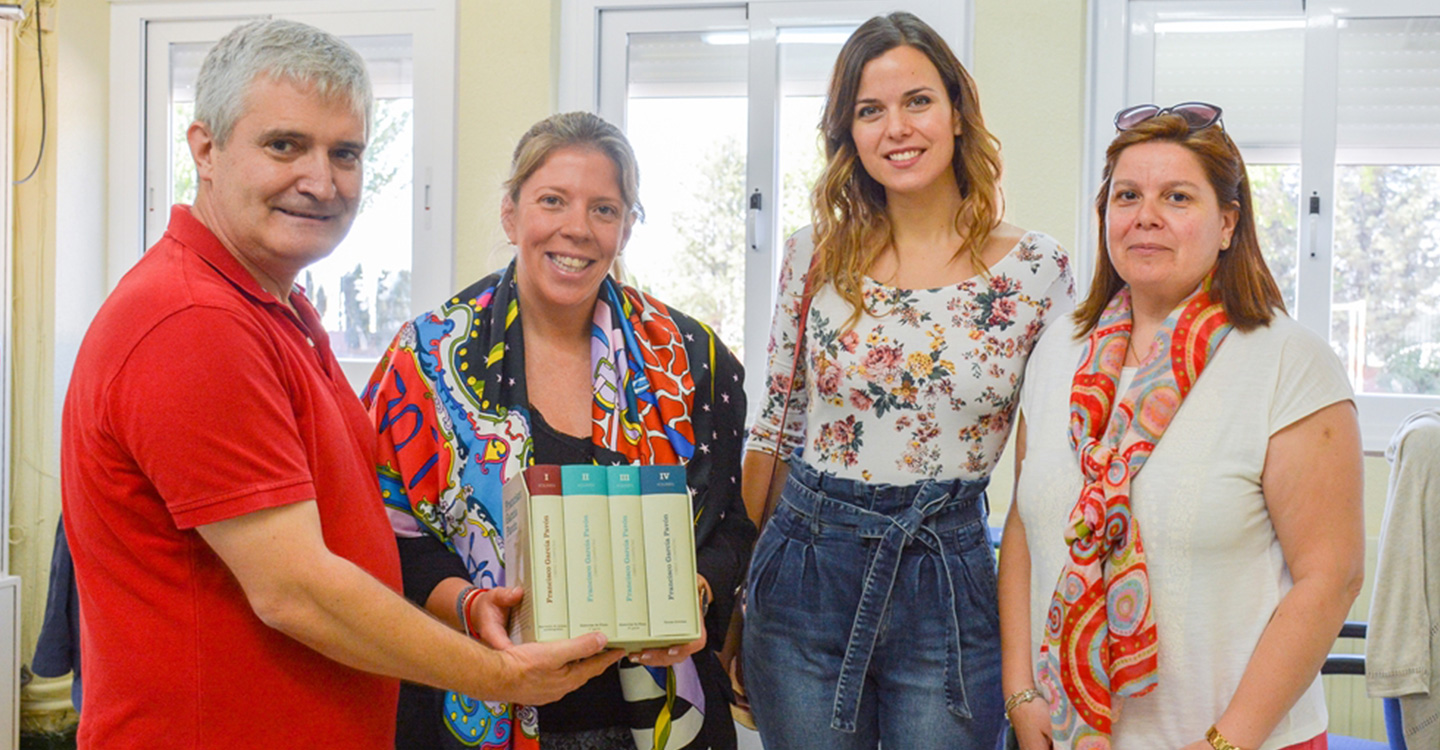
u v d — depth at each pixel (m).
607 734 1.55
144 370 1.04
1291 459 1.36
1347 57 2.92
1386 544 2.04
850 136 1.75
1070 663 1.40
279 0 3.38
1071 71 2.93
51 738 3.31
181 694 1.09
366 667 1.12
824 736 1.66
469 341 1.59
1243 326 1.43
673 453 1.60
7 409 3.12
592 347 1.64
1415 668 2.00
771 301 3.19
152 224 3.51
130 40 3.47
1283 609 1.35
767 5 3.12
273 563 1.06
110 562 1.09
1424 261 2.93
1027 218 2.96
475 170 3.21
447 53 3.27
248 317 1.10
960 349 1.65
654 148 3.26
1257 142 2.98
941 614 1.61
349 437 1.26
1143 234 1.45
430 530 1.53
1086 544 1.40
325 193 1.17
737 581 1.61
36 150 3.32
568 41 3.23
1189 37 2.98
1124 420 1.44
